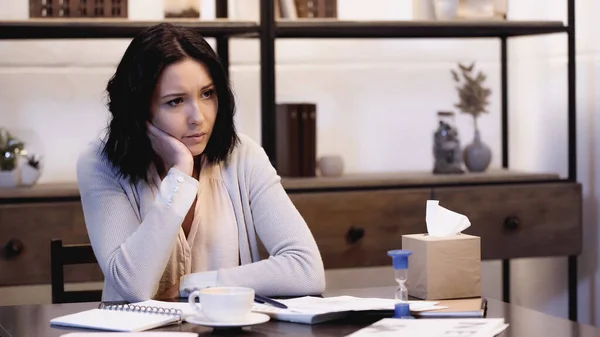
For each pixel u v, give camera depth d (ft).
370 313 5.84
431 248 6.26
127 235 7.29
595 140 13.60
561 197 12.94
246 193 7.99
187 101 7.34
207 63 7.41
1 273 11.42
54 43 13.76
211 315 5.43
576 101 14.07
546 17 14.30
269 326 5.55
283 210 7.80
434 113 14.99
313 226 12.09
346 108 14.67
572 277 13.34
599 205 13.61
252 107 14.19
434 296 6.27
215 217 7.93
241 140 8.27
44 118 13.79
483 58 15.12
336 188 12.35
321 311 5.68
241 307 5.40
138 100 7.31
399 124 14.87
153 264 6.89
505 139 15.19
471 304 6.07
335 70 14.61
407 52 14.85
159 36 7.31
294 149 12.88
